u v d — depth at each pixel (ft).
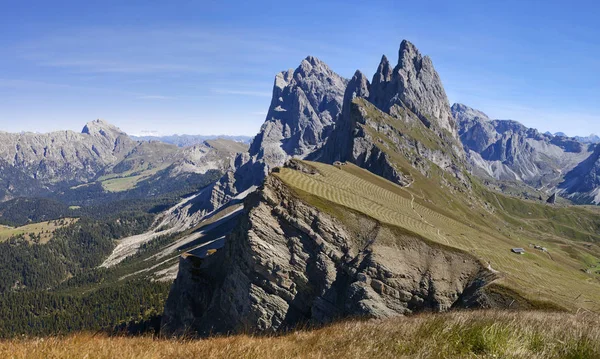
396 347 42.04
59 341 41.34
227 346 42.60
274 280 228.84
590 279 325.62
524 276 239.50
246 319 228.02
